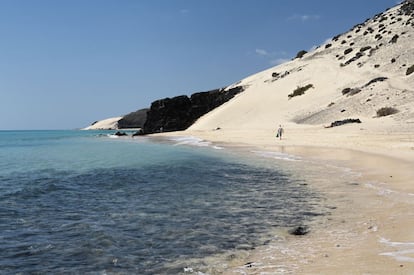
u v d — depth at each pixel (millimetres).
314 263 6551
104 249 7754
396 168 16828
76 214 10773
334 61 85250
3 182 17312
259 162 22984
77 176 18891
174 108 94250
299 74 84500
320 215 9953
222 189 14352
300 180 15734
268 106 73938
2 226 9547
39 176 19281
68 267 6867
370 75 66875
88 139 76000
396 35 78250
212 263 6883
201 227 9203
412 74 58281
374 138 30625
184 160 25422
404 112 42531
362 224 8797
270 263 6715
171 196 13164
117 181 16891
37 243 8188
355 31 98875
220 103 94188
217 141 46125
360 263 6332
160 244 8008
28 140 76125
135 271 6629
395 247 7031
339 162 20469
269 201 11984
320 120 53469
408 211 9625
